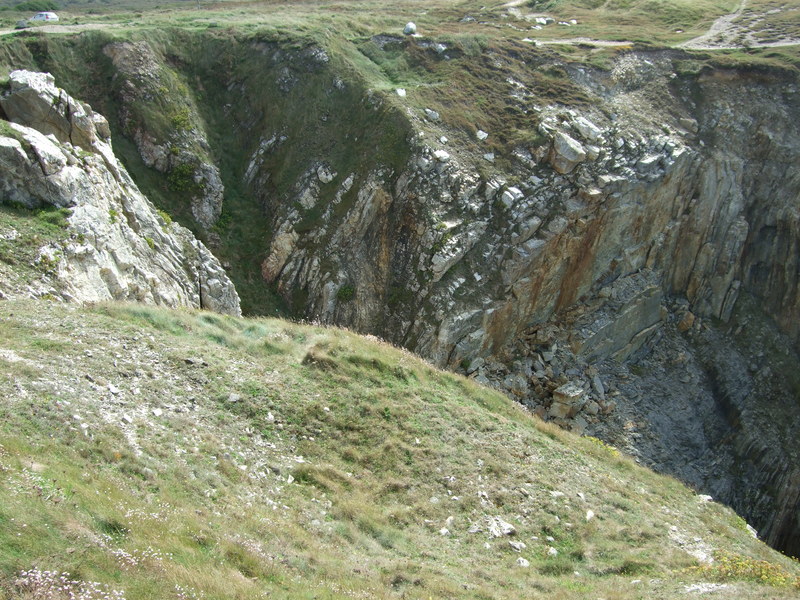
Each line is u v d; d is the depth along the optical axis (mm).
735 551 18234
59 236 21656
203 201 35594
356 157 35938
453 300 32375
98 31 37656
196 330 20719
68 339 16953
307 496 15242
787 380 39719
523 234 34000
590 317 36812
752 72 44719
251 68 40500
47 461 10859
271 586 10250
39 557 8125
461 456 18781
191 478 13258
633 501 19484
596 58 45406
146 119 35594
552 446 21172
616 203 36500
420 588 12422
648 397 36531
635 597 13367
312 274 34188
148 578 8805
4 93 25766
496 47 44625
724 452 36625
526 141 37062
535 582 14055
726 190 41500
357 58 41719
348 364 21266
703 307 42062
